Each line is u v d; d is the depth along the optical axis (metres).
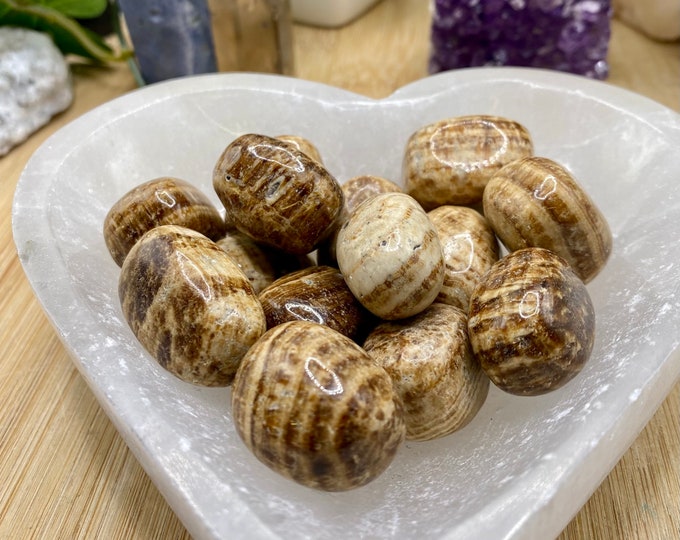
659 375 0.09
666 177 0.11
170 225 0.10
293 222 0.10
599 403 0.08
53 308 0.09
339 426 0.07
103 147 0.12
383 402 0.08
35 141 0.17
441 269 0.09
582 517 0.10
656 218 0.11
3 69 0.16
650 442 0.11
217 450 0.09
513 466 0.08
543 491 0.07
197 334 0.09
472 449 0.09
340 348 0.08
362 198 0.12
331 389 0.07
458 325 0.09
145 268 0.09
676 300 0.09
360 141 0.13
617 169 0.12
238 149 0.10
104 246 0.12
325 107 0.13
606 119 0.13
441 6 0.17
